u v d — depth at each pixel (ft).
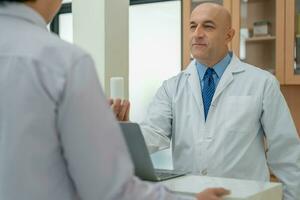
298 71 9.91
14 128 2.31
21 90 2.31
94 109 2.34
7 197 2.36
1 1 2.55
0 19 2.54
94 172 2.32
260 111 6.12
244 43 10.56
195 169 6.17
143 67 13.01
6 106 2.33
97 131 2.34
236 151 6.05
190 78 6.50
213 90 6.34
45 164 2.35
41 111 2.30
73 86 2.31
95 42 7.95
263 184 3.65
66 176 2.44
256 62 10.50
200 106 6.28
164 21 12.64
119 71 8.16
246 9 10.58
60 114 2.32
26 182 2.33
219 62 6.40
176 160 6.46
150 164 3.43
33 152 2.31
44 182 2.35
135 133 3.32
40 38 2.44
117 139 2.42
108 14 7.91
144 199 2.45
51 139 2.34
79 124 2.31
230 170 6.01
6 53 2.39
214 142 6.12
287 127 5.95
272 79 6.26
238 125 6.06
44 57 2.36
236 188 3.43
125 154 2.45
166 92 6.70
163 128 6.47
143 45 12.99
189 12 10.80
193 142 6.22
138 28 13.05
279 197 3.71
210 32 6.13
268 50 10.36
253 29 10.49
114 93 4.29
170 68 12.58
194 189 3.34
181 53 12.01
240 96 6.20
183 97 6.48
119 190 2.34
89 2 7.99
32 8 2.64
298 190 5.79
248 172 6.03
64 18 14.62
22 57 2.35
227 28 6.31
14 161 2.32
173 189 3.33
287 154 5.92
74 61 2.35
